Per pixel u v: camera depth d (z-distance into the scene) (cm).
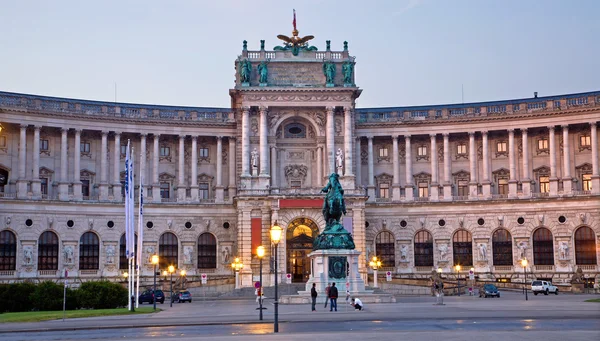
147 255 11975
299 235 11794
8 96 11344
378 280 11231
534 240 11931
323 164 12281
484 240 12125
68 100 11812
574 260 11625
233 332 4531
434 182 12462
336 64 12400
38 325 5259
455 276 12144
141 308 7519
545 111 12006
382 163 12825
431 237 12356
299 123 12544
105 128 11969
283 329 4691
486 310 6166
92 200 11769
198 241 12269
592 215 11569
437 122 12494
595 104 11719
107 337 4347
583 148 11944
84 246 11675
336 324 4969
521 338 3766
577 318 5194
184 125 12369
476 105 12494
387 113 12706
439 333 4109
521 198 11988
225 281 11131
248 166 11988
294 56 12419
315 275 7738
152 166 12319
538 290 10044
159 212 12125
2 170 11400
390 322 5044
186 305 8544
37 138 11538
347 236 7738
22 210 11269
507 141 12419
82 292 7606
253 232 11644
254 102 12106
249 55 12356
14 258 11188
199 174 12556
